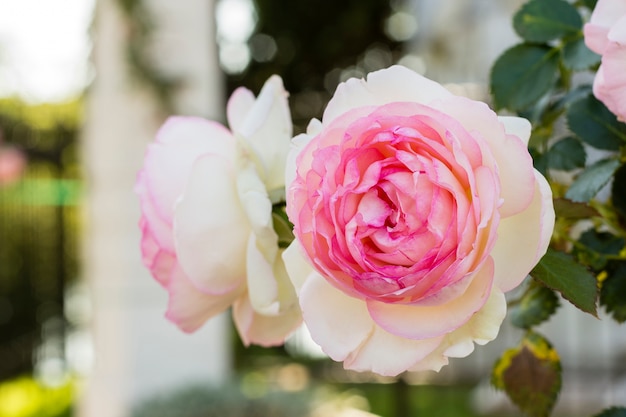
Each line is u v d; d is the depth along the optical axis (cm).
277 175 54
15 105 512
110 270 292
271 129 53
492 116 45
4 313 527
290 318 55
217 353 293
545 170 59
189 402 257
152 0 283
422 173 45
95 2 288
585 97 58
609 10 51
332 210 45
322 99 648
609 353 299
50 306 533
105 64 292
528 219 45
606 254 56
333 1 599
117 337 289
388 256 45
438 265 44
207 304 54
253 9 609
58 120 498
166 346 289
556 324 312
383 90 47
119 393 286
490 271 44
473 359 409
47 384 514
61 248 533
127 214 292
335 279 45
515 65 61
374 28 615
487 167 44
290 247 47
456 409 386
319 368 515
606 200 58
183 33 287
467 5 356
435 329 44
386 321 44
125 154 293
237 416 258
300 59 633
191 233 52
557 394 58
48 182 517
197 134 54
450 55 388
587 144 58
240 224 52
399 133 45
